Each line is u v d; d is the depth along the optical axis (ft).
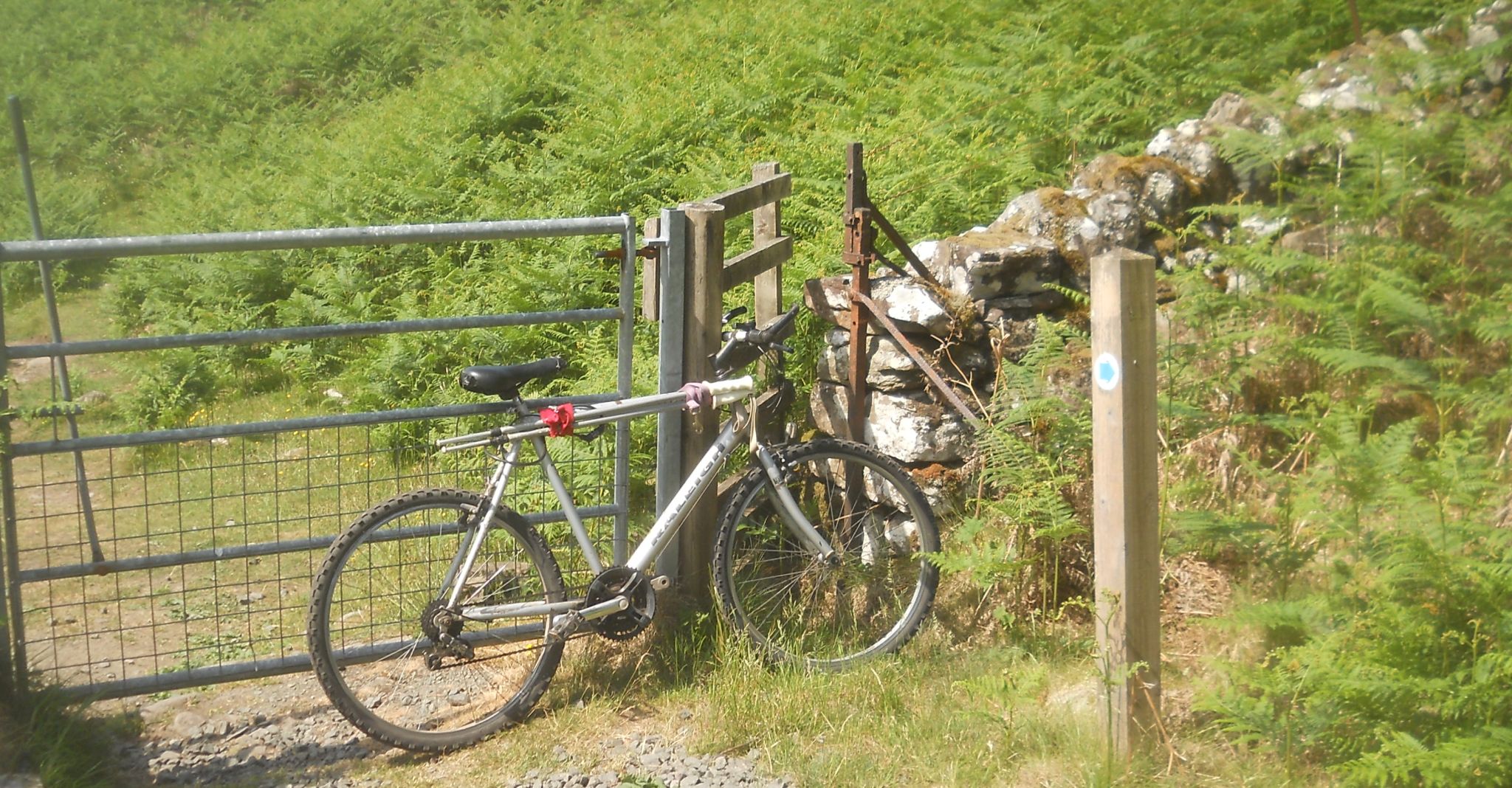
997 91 26.12
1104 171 16.80
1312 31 22.95
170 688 12.64
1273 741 10.78
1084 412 13.91
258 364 27.63
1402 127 15.62
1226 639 12.66
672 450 14.11
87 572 12.48
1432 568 10.32
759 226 17.17
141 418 24.72
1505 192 14.53
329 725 13.08
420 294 28.50
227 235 11.89
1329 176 16.76
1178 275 15.35
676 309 14.06
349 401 24.66
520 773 12.01
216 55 53.21
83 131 48.73
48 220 39.93
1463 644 10.53
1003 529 14.48
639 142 31.58
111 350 12.03
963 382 14.94
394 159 34.55
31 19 57.21
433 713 13.23
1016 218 16.33
